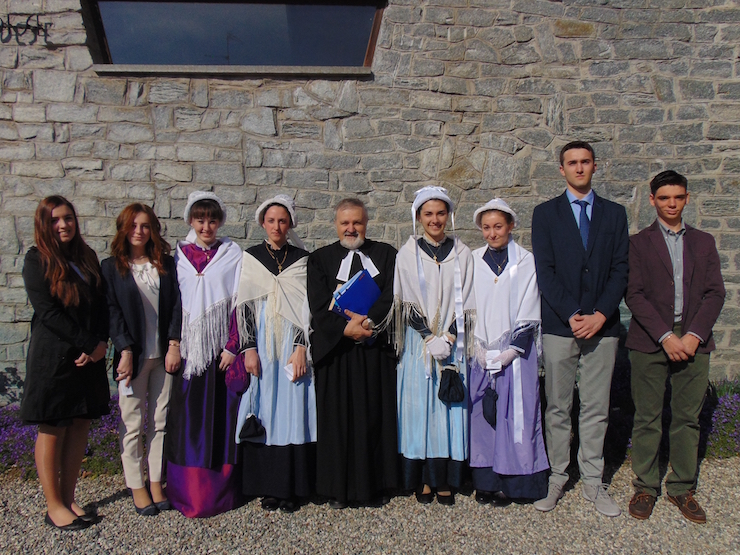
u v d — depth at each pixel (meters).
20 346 3.97
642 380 2.79
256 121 4.05
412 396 2.79
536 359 2.84
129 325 2.66
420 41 4.11
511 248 2.92
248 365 2.73
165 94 3.99
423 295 2.79
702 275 2.72
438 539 2.53
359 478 2.69
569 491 2.97
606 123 4.22
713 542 2.51
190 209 2.84
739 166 4.26
